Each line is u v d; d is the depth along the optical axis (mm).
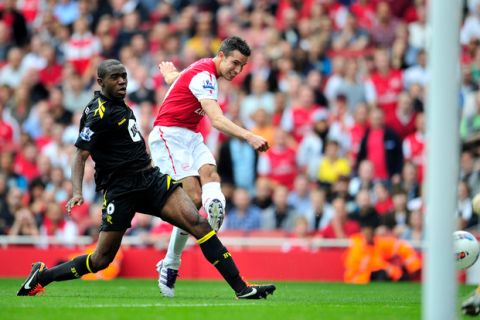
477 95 54656
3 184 52844
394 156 53656
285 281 45531
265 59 61875
